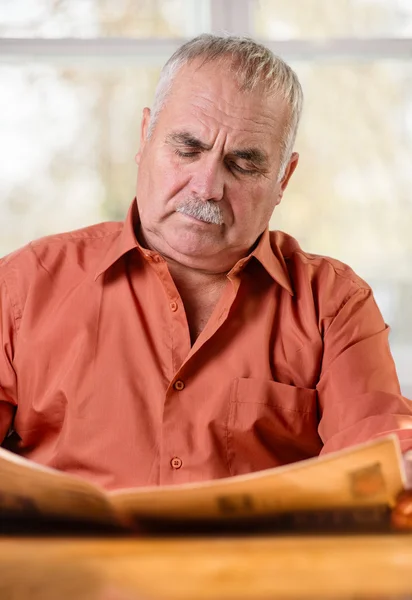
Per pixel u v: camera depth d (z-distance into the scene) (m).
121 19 2.67
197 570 0.86
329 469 0.93
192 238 1.58
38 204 2.67
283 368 1.67
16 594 0.84
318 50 2.67
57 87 2.64
